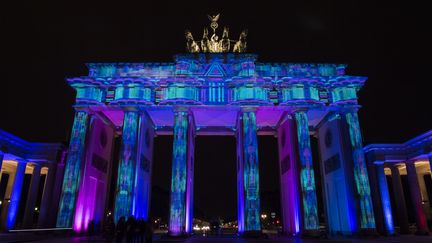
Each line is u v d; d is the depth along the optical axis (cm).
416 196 5431
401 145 5638
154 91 4925
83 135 4719
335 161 5053
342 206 4794
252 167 4559
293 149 4838
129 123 4750
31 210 5394
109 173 5666
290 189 5066
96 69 5050
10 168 6225
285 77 4903
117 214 4341
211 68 4969
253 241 3778
